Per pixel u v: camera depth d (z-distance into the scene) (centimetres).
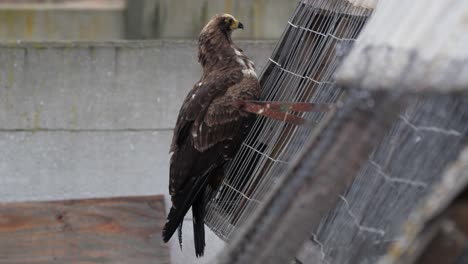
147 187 1434
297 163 507
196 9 1530
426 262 432
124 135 1452
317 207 481
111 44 1429
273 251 483
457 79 493
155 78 1438
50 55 1429
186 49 1430
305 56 946
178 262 1281
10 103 1437
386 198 686
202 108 1027
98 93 1442
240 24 1104
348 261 703
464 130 647
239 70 1055
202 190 1027
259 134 995
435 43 522
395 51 534
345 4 905
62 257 1234
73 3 1661
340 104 520
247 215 926
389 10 586
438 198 429
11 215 1285
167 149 1452
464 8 534
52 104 1441
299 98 943
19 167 1442
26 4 1636
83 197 1427
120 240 1261
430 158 662
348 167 479
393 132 687
